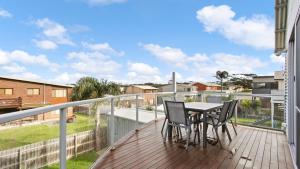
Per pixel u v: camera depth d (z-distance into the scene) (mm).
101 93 23734
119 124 4543
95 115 3447
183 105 3961
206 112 4102
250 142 4316
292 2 3699
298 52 3020
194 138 4301
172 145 4082
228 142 4312
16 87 20750
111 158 3400
